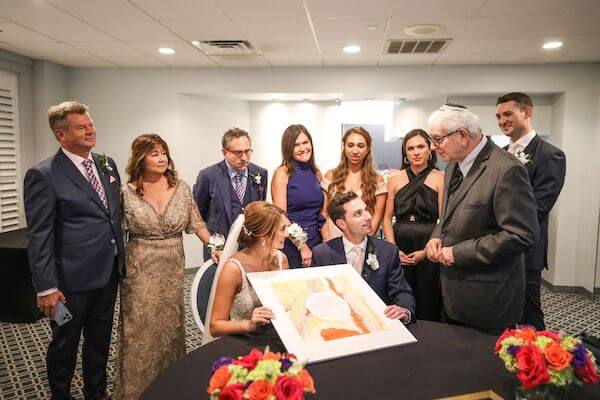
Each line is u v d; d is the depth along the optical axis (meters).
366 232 1.85
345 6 3.15
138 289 2.25
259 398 0.85
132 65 5.29
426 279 2.51
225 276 1.69
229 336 1.49
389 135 6.18
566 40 4.00
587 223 4.93
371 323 1.42
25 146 5.05
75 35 3.99
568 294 4.96
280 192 2.78
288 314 1.41
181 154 5.55
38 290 2.08
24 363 3.04
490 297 1.56
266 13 3.32
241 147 2.76
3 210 4.79
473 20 3.45
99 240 2.22
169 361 2.33
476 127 1.62
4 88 4.76
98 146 5.61
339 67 5.23
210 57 4.81
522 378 1.01
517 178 1.50
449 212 1.71
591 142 4.93
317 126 6.12
